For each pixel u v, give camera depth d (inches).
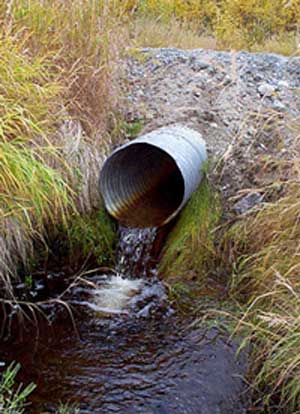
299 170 126.0
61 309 127.5
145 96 182.2
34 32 142.1
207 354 113.2
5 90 122.1
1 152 111.9
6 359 111.6
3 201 117.8
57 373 108.4
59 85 139.6
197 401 102.7
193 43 269.3
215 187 149.9
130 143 137.7
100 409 99.6
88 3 152.5
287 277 113.2
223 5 319.6
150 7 285.7
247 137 163.6
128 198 151.3
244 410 100.7
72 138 140.9
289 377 100.3
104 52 155.8
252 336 109.8
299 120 151.8
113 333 121.4
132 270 142.7
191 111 175.5
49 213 126.4
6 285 122.6
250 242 133.6
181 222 145.1
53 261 136.9
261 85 190.4
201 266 136.6
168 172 166.4
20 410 96.2
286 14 300.5
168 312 127.3
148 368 110.6
